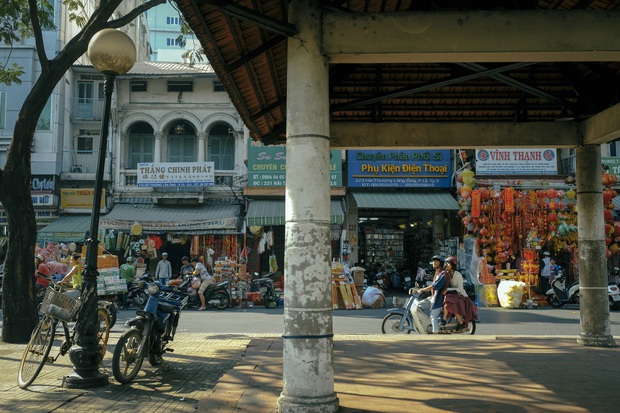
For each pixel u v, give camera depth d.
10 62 22.09
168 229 20.80
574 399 4.89
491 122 7.95
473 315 9.88
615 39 5.08
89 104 23.64
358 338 9.13
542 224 18.55
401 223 26.36
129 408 5.16
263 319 13.77
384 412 4.45
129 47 6.39
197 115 23.30
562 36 5.06
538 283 18.22
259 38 5.57
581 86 7.66
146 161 23.70
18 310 9.25
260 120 8.06
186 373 6.73
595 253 7.93
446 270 10.02
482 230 17.95
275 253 22.22
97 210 6.45
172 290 7.25
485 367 6.42
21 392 5.78
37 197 21.80
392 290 24.08
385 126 8.01
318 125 4.66
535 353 7.39
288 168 4.66
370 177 22.05
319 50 4.80
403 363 6.72
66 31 23.23
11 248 9.37
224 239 21.45
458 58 5.16
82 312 6.21
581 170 7.94
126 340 6.24
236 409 4.61
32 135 9.59
